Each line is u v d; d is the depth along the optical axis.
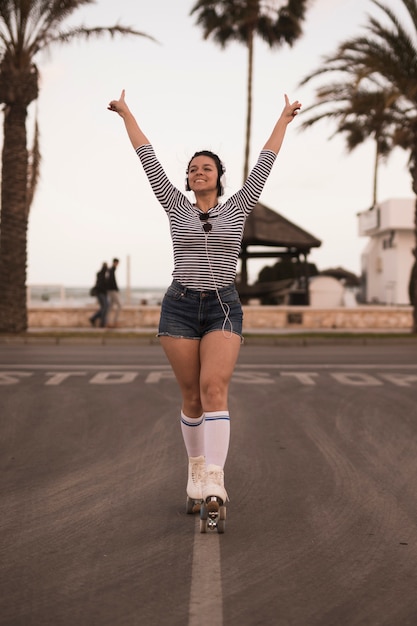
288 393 10.45
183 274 4.67
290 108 5.05
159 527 4.79
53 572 4.01
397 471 6.30
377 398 10.05
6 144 20.53
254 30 35.62
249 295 30.27
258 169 4.89
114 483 5.88
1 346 18.55
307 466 6.47
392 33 20.64
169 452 6.95
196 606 3.58
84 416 8.70
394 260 45.69
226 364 4.62
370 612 3.53
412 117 21.53
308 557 4.26
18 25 20.02
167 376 12.09
